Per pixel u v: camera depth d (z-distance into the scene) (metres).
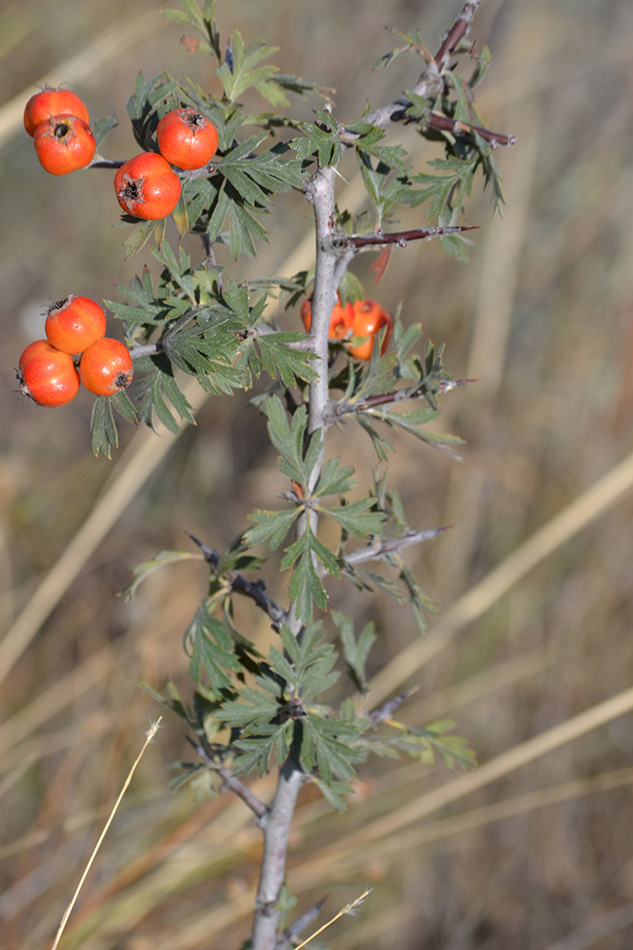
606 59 4.97
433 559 4.46
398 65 5.47
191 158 1.24
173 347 1.25
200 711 1.66
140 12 5.18
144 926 3.15
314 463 1.35
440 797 3.38
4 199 5.56
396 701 1.77
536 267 5.08
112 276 5.57
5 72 5.18
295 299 1.61
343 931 3.72
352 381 1.45
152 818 3.48
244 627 3.78
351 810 3.74
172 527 4.52
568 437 4.66
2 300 5.44
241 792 1.63
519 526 4.49
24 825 3.62
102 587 4.27
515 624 4.31
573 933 3.91
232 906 3.01
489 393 4.68
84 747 3.43
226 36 5.27
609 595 4.33
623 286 4.89
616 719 4.19
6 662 3.42
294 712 1.36
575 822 4.07
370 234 1.45
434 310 4.80
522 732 4.19
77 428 5.10
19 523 4.25
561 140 5.24
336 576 1.30
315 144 1.24
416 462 4.46
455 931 3.90
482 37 5.21
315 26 5.42
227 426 4.84
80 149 1.31
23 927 3.06
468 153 1.40
